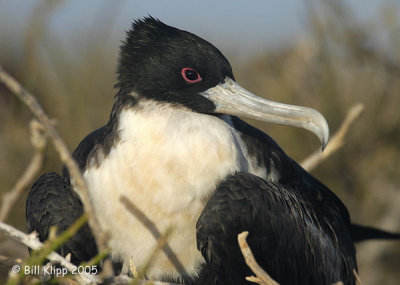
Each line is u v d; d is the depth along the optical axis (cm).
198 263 997
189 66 1022
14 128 1450
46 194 1012
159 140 977
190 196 965
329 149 1143
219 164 976
